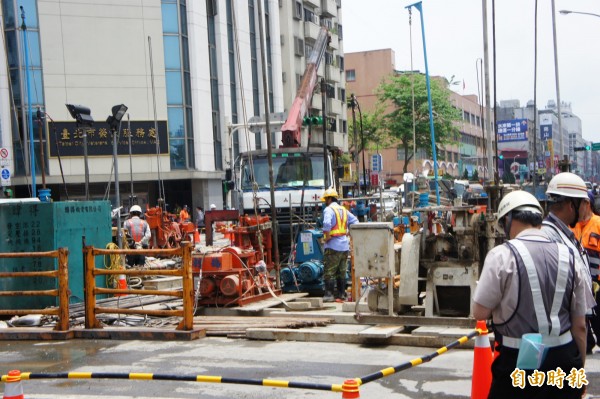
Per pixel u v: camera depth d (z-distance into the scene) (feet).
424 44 71.51
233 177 65.57
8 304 39.60
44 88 123.03
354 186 119.96
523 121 248.32
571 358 12.03
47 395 22.21
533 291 11.96
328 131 185.68
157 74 129.59
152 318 35.53
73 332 31.86
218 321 33.86
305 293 41.75
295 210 62.08
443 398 20.45
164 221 68.74
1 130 120.98
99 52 126.21
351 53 267.59
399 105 202.80
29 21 122.52
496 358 12.55
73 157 123.75
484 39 59.41
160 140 129.39
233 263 38.24
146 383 23.52
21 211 39.73
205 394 21.85
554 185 16.56
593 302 12.48
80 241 41.14
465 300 29.58
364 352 26.99
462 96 288.51
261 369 24.70
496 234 28.91
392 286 29.48
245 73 151.64
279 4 177.78
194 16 133.80
